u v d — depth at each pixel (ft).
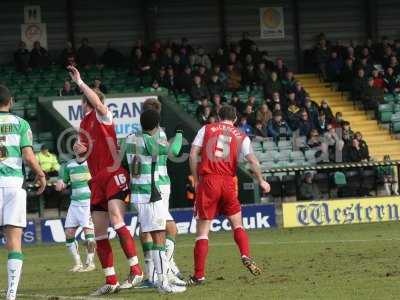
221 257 128.88
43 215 190.80
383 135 251.80
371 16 295.07
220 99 229.45
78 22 275.59
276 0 290.35
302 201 188.96
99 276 111.86
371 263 109.81
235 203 96.27
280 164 221.05
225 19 286.87
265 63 258.37
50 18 273.54
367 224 185.98
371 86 257.14
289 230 179.73
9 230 81.87
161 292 88.79
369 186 216.95
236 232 96.02
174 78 246.06
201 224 95.35
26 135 82.33
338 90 267.80
